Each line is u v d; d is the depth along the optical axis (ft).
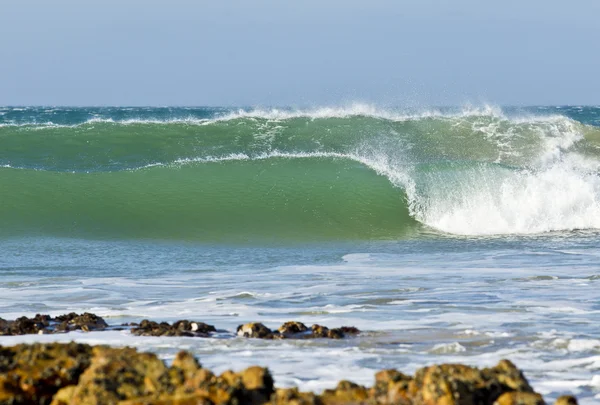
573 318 106.73
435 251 189.98
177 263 169.78
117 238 210.38
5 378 57.57
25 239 203.51
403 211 237.86
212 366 81.00
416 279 143.13
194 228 223.30
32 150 267.59
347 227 228.84
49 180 240.94
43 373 58.34
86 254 182.91
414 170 254.47
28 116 543.80
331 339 93.71
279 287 135.23
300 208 238.27
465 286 134.62
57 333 96.73
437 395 53.06
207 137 281.33
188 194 241.76
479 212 232.73
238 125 289.53
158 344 90.79
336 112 304.30
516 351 87.71
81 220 223.30
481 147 286.25
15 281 144.05
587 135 298.15
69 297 127.03
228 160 261.65
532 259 171.73
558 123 305.94
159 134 281.95
